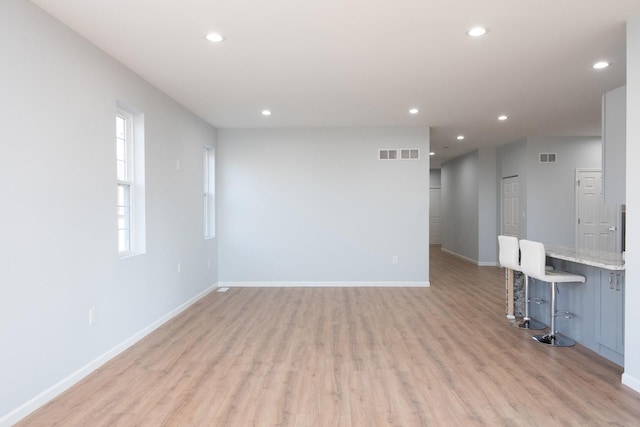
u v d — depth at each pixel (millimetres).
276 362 3455
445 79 4203
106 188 3467
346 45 3336
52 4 2643
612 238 7727
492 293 6211
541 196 7711
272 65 3791
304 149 6754
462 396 2818
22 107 2533
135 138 4160
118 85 3672
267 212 6797
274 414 2576
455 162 10820
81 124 3127
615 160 3408
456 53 3506
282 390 2920
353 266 6777
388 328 4434
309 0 2619
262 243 6816
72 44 3021
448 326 4492
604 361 3451
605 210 7699
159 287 4527
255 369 3305
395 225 6734
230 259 6836
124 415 2562
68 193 2967
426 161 6688
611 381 3045
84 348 3150
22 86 2533
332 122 6309
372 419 2512
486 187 9117
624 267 3086
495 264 9078
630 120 2840
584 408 2631
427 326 4496
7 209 2418
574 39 3225
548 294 4434
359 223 6754
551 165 7691
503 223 8797
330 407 2666
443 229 12023
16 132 2486
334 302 5645
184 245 5289
